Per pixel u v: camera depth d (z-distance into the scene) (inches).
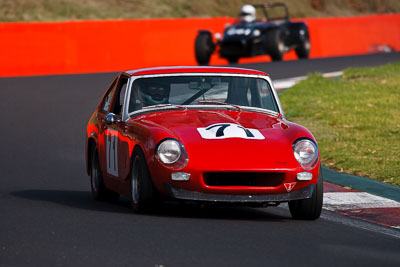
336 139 1668.3
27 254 725.3
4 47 3036.4
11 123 2058.3
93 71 3233.3
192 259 715.4
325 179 1312.7
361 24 5078.7
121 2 4692.4
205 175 907.4
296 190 924.0
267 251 761.0
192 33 3690.9
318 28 4613.7
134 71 1095.0
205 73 1080.2
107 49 3287.4
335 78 2930.6
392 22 5403.5
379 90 2487.7
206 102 1047.6
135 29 3388.3
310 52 4495.6
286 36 3996.1
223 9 5211.6
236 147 920.3
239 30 3732.8
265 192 910.4
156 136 924.0
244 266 696.4
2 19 4128.9
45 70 3120.1
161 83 1063.6
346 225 946.1
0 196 1139.9
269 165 908.0
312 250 776.9
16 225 870.4
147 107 1037.8
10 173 1421.0
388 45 5290.4
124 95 1062.4
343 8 6599.4
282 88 2650.1
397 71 3029.0
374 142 1620.3
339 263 726.5
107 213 966.4
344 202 1115.3
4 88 2687.0
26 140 1825.8
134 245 766.5
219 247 768.9
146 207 946.1
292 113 2036.2
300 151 931.3
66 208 1015.6
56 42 3154.5
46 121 2091.5
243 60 4126.5
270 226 906.7
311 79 2785.4
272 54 3809.1
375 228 941.2
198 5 5039.4
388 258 761.0
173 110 1027.9
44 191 1218.6
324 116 1971.0
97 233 823.1
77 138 1867.6
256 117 1019.9
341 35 4849.9
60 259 707.4
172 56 3548.2
